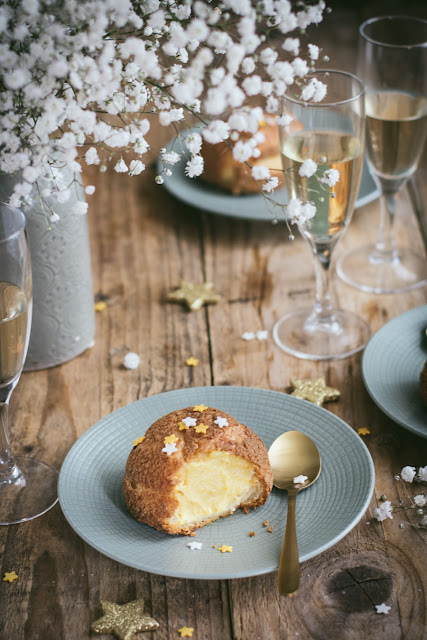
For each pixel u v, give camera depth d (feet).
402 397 2.79
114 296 3.40
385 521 2.56
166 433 2.52
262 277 3.47
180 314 3.31
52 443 2.83
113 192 3.96
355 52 4.48
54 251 2.92
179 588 2.43
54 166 2.56
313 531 2.42
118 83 2.39
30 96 2.30
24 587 2.44
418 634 2.31
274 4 2.42
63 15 2.37
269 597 2.40
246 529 2.47
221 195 3.70
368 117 3.26
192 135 2.49
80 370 3.09
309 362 3.09
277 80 2.40
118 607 2.38
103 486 2.57
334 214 2.96
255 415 2.73
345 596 2.39
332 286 3.42
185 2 2.49
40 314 2.99
